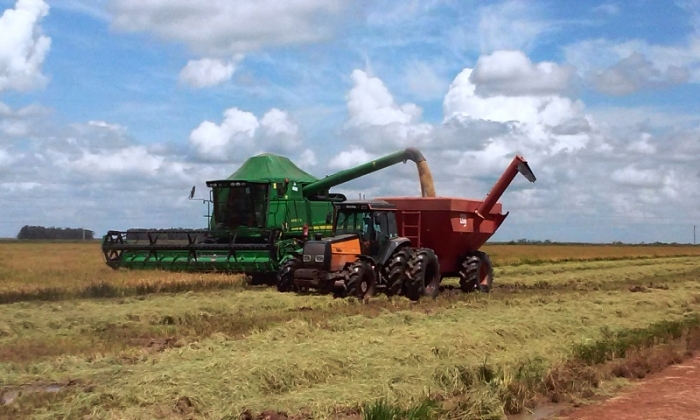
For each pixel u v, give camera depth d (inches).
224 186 865.5
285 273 738.8
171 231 856.9
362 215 716.0
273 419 291.0
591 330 519.2
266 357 362.9
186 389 309.0
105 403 294.8
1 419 280.4
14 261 1157.1
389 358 386.9
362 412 298.7
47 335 474.3
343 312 577.3
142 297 661.9
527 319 543.2
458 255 852.6
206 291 721.0
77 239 4318.4
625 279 1127.6
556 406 338.0
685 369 424.5
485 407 319.3
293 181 901.8
